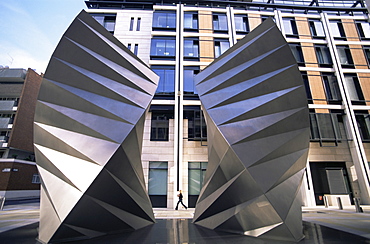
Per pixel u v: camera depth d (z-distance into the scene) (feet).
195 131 69.41
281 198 23.56
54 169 24.84
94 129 25.50
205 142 68.33
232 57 32.78
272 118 27.58
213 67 35.73
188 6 85.51
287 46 28.19
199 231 26.20
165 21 81.92
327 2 94.84
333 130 73.26
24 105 111.34
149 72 36.01
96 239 22.16
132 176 27.99
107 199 24.56
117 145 24.50
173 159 66.23
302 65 81.05
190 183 65.57
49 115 26.91
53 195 23.24
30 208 57.11
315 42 84.12
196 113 71.00
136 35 81.35
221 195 26.86
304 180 68.69
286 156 26.55
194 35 80.53
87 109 26.89
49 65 26.48
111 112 27.04
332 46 83.56
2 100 112.88
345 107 75.56
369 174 68.28
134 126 26.71
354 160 71.15
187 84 73.92
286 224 22.00
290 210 23.54
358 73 80.33
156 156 66.54
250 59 31.48
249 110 28.25
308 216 41.88
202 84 34.71
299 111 27.50
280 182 24.90
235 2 88.84
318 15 88.33
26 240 21.94
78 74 27.25
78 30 27.81
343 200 67.00
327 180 69.62
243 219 24.62
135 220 28.48
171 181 64.44
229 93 30.94
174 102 71.31
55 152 25.68
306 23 86.63
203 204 31.09
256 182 23.49
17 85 116.26
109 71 29.40
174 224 31.58
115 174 25.04
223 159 27.14
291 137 26.78
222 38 82.12
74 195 21.97
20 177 99.60
